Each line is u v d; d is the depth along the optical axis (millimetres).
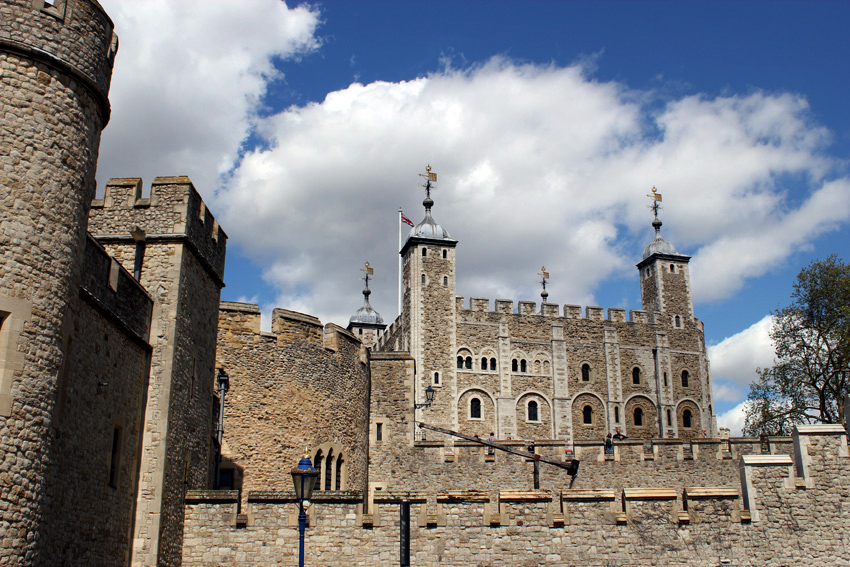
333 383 25672
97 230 17672
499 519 17531
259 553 17312
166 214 17797
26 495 11547
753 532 17859
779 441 28281
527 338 61188
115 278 15141
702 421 63656
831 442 18609
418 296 59344
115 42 14273
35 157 12422
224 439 22547
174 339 17125
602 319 63344
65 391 13141
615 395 61906
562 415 59906
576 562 17406
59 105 12836
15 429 11469
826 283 37719
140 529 16000
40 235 12297
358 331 76812
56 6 12953
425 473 27766
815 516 18078
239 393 23062
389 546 17453
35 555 11680
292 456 23688
